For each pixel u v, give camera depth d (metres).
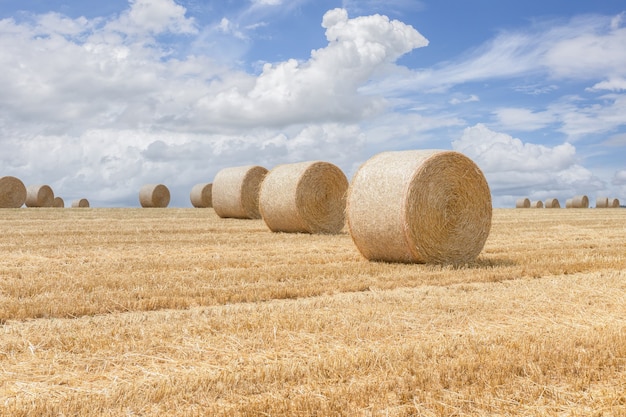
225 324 6.14
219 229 18.58
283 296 7.87
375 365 4.84
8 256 11.53
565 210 37.16
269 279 9.13
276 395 4.23
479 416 3.92
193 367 4.89
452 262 11.37
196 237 15.96
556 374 4.68
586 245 14.45
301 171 17.41
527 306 7.19
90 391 4.36
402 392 4.20
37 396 4.26
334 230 17.94
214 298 7.54
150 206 36.56
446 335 5.87
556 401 4.18
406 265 10.88
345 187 18.08
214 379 4.50
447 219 11.27
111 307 7.02
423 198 10.98
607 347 5.34
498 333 5.91
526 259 11.61
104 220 22.25
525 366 4.79
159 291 7.99
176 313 6.70
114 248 13.27
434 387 4.34
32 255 11.73
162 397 4.21
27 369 4.84
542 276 9.64
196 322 6.21
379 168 11.44
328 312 6.72
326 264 10.86
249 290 8.08
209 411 3.88
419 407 4.04
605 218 26.58
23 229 17.69
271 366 4.77
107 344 5.45
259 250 13.07
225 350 5.33
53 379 4.62
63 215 25.05
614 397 4.23
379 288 8.46
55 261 11.07
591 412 4.01
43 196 35.66
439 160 11.17
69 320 6.45
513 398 4.21
